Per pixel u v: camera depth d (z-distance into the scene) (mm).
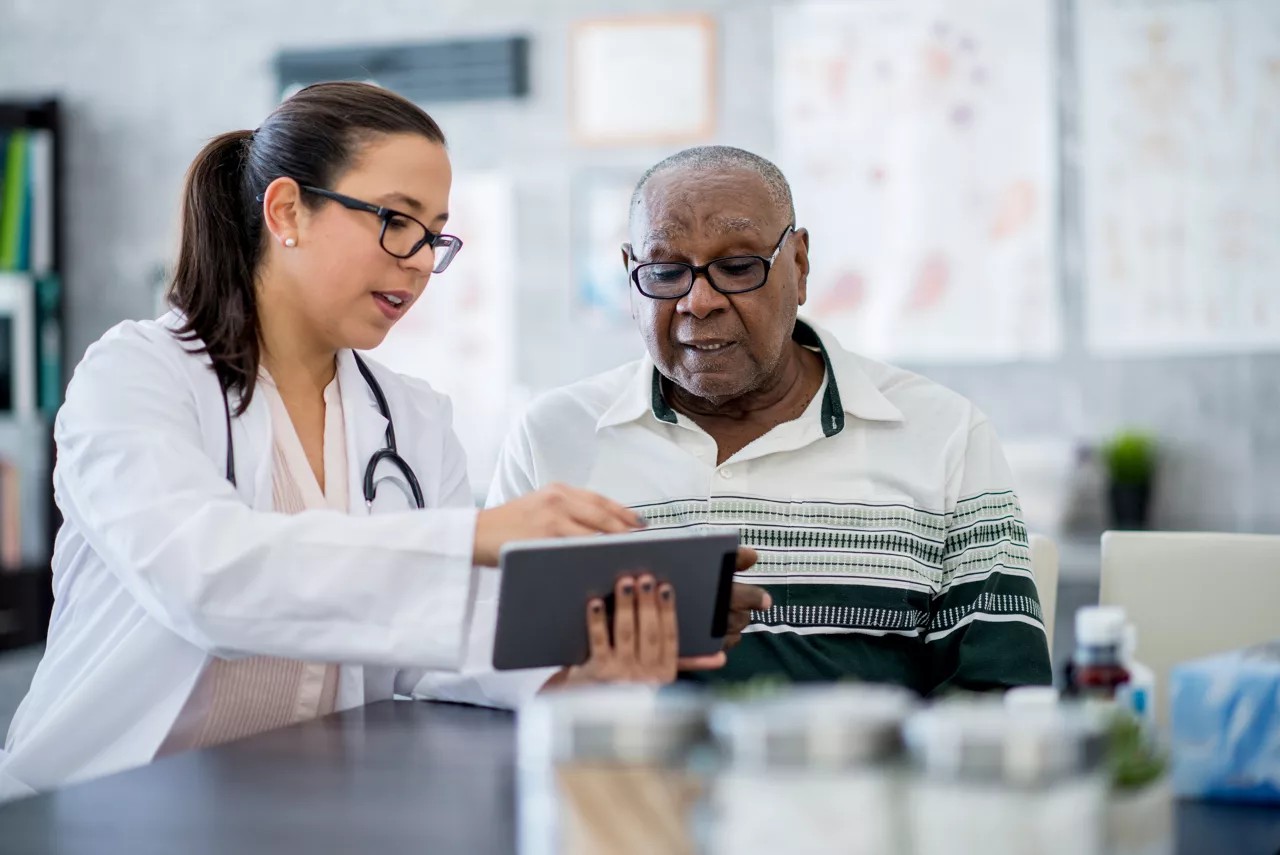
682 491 1709
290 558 1214
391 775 1077
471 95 3797
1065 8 3482
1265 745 979
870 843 708
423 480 1583
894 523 1680
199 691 1362
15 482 3826
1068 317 3500
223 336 1436
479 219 3828
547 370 3799
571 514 1221
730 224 1583
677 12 3703
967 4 3535
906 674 1651
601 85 3742
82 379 1367
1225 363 3414
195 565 1211
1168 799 827
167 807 983
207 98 3986
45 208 3926
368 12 3875
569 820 761
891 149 3584
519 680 1364
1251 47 3373
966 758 703
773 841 713
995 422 3543
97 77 4055
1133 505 3369
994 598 1621
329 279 1406
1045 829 693
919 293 3572
